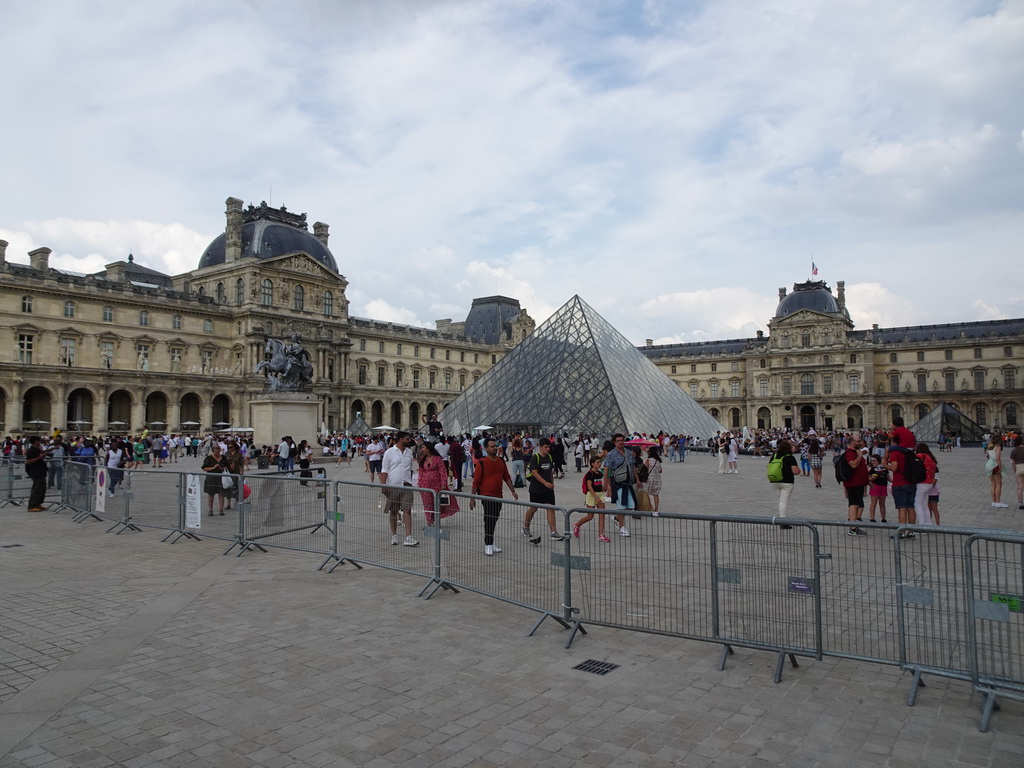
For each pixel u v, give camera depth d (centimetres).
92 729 835
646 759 759
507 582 1329
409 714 878
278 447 4541
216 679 998
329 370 13262
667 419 7762
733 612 1095
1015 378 16025
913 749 783
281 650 1123
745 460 7138
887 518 2614
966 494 3381
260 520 1942
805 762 753
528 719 863
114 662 1066
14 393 9369
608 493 2230
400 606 1384
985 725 827
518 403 7356
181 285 13538
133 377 10631
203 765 748
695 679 996
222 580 1608
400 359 15788
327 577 1634
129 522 2303
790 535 1053
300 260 13050
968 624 892
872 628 1032
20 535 2267
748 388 18625
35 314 9994
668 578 1148
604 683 981
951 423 10794
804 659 1077
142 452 5709
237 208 12738
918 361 17000
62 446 4125
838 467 2144
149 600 1429
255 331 11981
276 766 745
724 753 773
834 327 17650
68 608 1369
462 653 1109
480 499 1391
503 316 19162
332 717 870
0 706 902
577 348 7662
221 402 12412
